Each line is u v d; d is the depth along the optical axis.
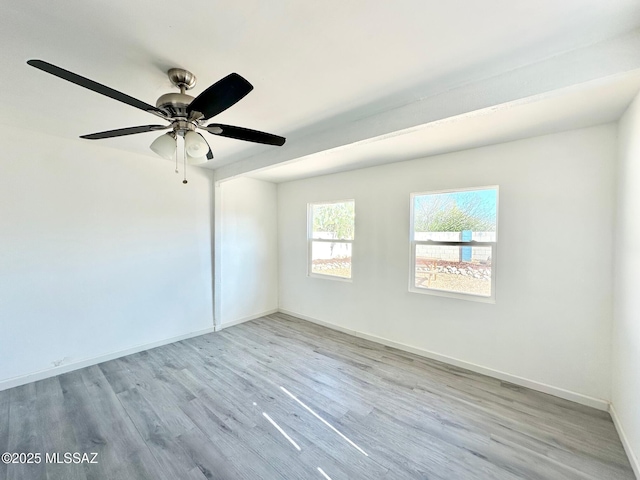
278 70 1.64
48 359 2.81
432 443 1.95
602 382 2.32
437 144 2.80
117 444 1.92
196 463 1.77
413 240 3.46
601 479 1.67
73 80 1.18
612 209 2.26
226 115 2.24
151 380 2.76
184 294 3.83
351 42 1.40
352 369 3.00
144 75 1.68
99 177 3.10
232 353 3.40
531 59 1.53
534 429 2.09
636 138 1.80
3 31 1.30
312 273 4.62
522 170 2.65
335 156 3.26
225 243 4.27
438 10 1.19
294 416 2.23
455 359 3.09
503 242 2.77
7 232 2.58
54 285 2.84
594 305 2.35
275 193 5.02
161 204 3.60
